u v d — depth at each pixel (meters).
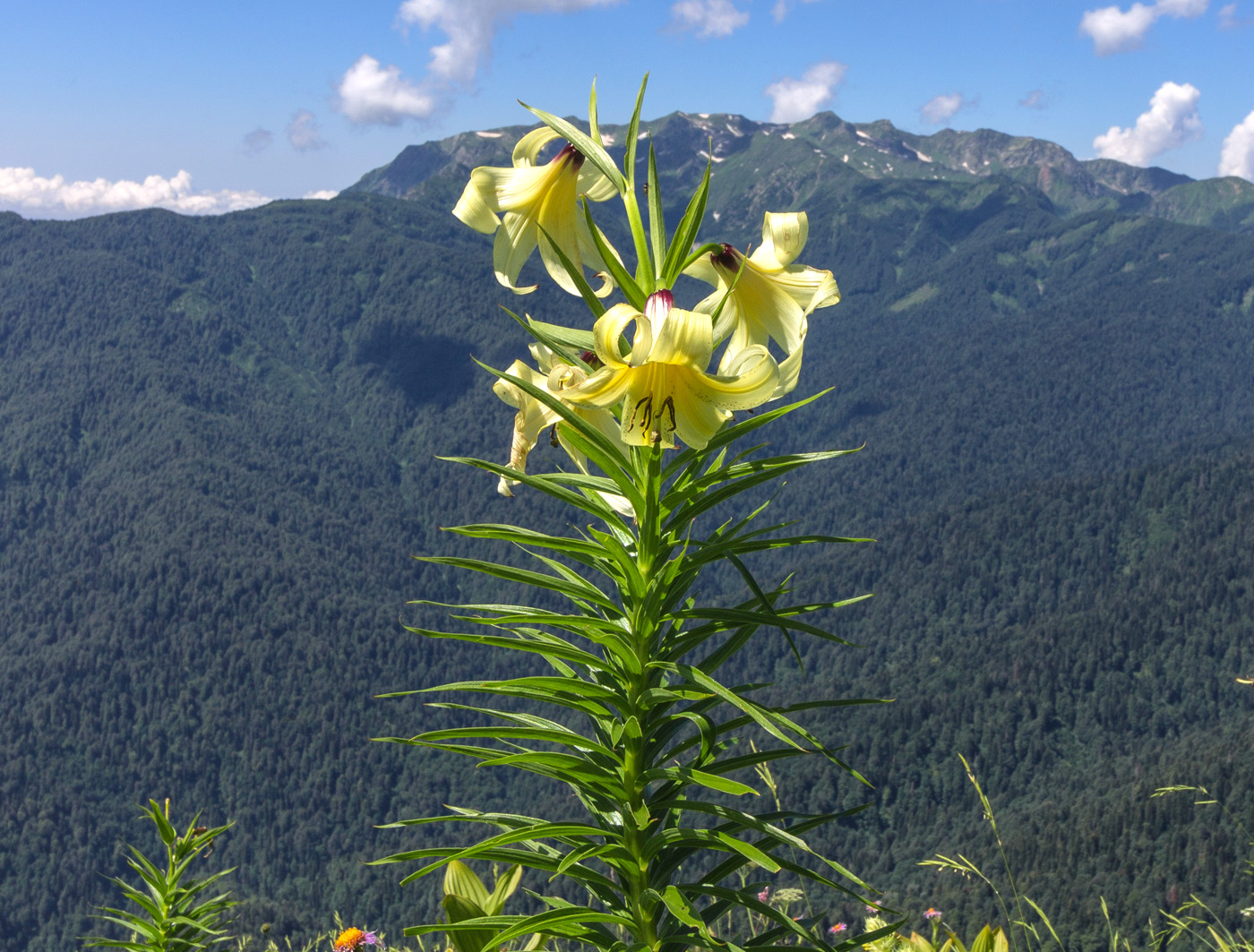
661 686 1.52
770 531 1.54
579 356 1.66
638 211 1.56
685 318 1.45
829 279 1.72
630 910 1.66
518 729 1.53
